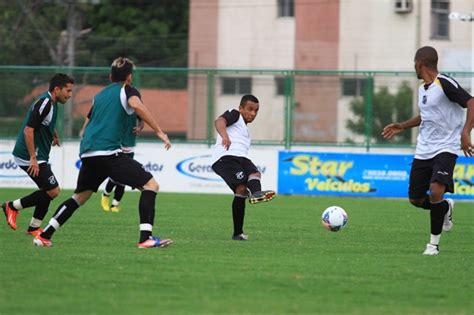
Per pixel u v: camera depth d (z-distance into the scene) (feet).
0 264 88.22
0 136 222.89
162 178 221.05
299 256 99.35
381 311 69.56
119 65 97.50
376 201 201.05
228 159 114.73
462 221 154.51
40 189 113.29
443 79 99.19
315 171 215.72
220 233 124.26
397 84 226.58
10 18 384.27
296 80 233.76
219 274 84.64
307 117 240.73
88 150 96.99
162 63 408.46
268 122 250.78
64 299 71.77
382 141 226.38
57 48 382.22
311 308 69.97
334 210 119.75
